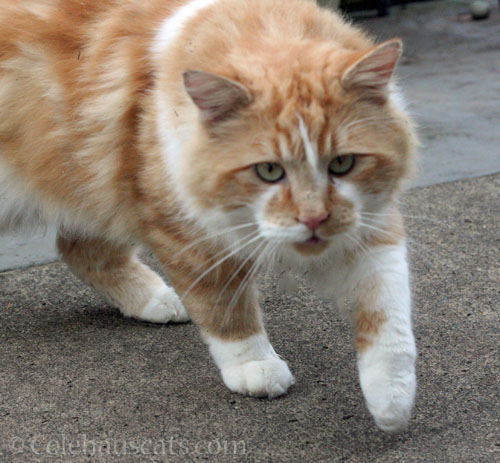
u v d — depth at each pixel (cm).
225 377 86
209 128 78
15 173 91
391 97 81
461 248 107
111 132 85
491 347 90
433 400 84
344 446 79
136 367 89
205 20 83
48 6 89
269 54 79
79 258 98
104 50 87
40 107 88
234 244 82
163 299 97
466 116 156
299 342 92
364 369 80
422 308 96
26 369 89
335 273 83
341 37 84
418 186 122
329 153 77
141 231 88
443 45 220
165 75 82
